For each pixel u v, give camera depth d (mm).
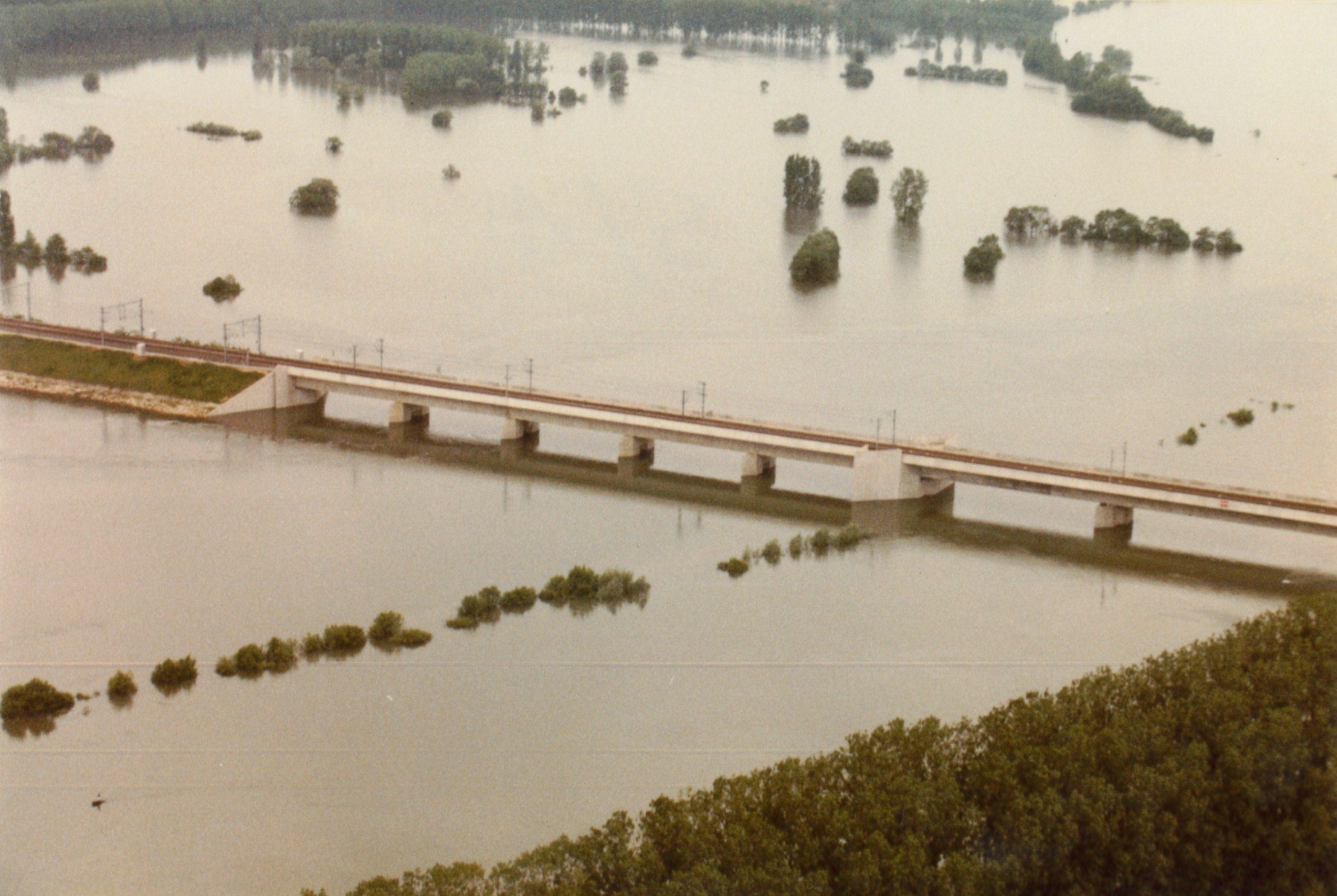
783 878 185500
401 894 189375
